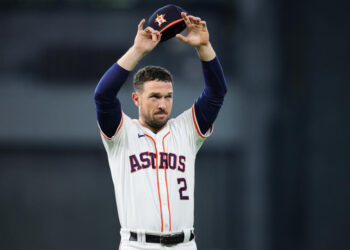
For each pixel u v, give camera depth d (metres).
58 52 61.12
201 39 12.18
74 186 59.38
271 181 54.50
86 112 59.97
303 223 53.81
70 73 60.75
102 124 12.16
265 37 56.22
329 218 53.91
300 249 53.50
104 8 61.97
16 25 60.91
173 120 13.18
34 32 60.94
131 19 62.09
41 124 59.41
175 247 12.12
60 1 61.56
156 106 12.25
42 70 60.66
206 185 58.44
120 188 12.37
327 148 54.56
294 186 54.28
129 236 12.15
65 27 61.41
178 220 12.16
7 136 59.12
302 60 55.50
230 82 59.50
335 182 54.12
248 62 56.81
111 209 59.28
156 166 12.30
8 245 58.38
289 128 55.00
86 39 61.41
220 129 58.41
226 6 62.06
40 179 59.25
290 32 55.78
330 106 54.91
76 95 60.16
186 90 60.50
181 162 12.54
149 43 11.73
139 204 12.09
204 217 58.12
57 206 59.03
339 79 55.06
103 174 59.62
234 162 58.31
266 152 54.97
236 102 58.38
